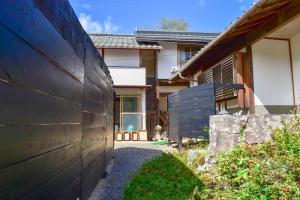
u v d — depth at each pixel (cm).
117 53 1395
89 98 332
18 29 126
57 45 189
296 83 589
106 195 391
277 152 331
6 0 114
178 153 534
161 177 395
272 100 587
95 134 382
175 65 1519
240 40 629
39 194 155
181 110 749
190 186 335
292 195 259
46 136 166
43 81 160
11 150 120
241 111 588
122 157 727
